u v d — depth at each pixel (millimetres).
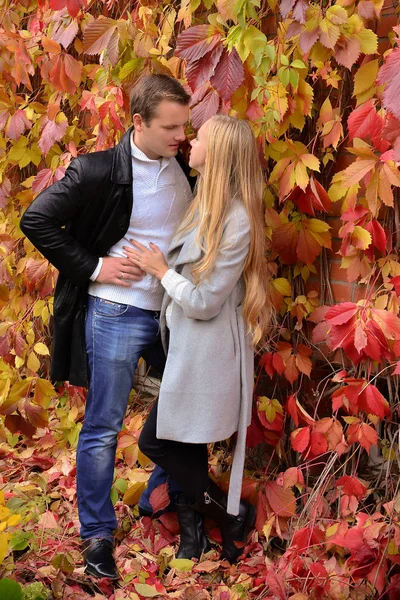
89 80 3734
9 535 2273
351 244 2629
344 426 2982
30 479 3430
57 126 3465
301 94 2693
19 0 3838
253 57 2629
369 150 2416
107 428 2838
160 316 2762
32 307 3875
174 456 2764
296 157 2729
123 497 3197
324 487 2805
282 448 3053
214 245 2500
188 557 2887
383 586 2457
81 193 2668
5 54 3631
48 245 2678
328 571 2637
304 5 2428
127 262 2734
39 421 3539
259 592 2670
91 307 2820
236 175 2547
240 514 2861
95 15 3557
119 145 2717
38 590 2369
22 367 4203
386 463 2848
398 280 2486
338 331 2574
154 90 2572
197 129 2752
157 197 2748
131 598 2578
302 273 2957
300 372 3082
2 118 3768
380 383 2914
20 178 4441
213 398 2596
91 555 2760
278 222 2871
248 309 2625
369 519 2568
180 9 3066
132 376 2854
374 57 2656
